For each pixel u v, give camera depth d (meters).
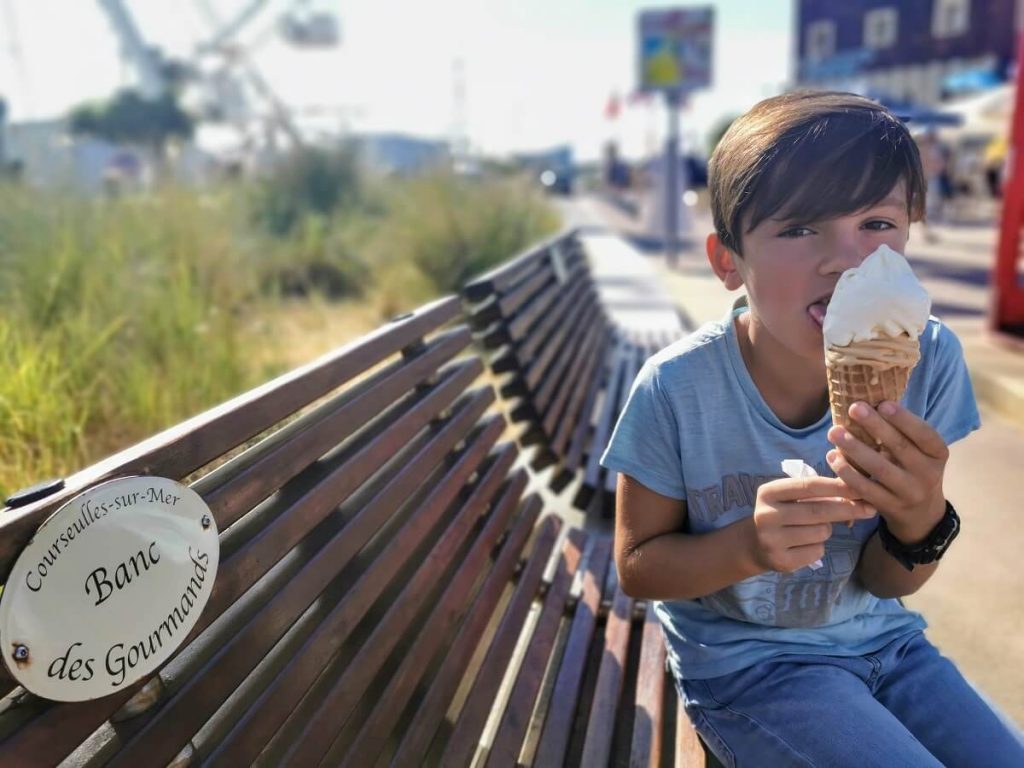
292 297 7.86
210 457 1.18
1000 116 18.16
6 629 0.83
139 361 3.51
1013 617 2.75
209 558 1.10
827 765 1.37
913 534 1.37
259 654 1.19
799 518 1.23
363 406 1.68
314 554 1.39
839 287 1.16
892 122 1.31
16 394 2.70
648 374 1.57
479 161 13.14
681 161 17.84
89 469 1.00
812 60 41.06
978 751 1.44
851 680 1.49
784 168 1.26
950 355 1.57
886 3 37.84
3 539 0.84
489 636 2.10
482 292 2.79
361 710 1.45
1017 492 3.80
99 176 7.59
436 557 1.80
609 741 1.74
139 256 5.73
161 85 35.03
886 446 1.16
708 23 15.76
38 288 4.07
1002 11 34.97
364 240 9.88
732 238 1.38
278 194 11.70
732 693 1.54
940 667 1.58
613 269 10.70
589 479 3.23
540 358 3.23
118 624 0.96
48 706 0.89
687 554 1.46
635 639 2.23
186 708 1.04
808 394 1.50
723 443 1.53
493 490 2.28
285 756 1.20
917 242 15.09
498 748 1.63
